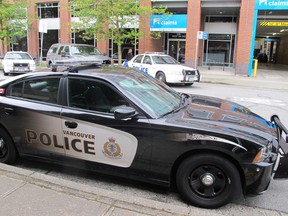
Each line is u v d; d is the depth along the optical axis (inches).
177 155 136.9
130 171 147.7
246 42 826.2
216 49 1058.1
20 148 172.1
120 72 175.6
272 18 950.4
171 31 913.5
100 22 798.5
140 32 855.7
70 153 158.9
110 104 152.4
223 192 134.8
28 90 171.3
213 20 1041.5
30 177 144.6
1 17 1007.0
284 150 148.5
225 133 132.0
